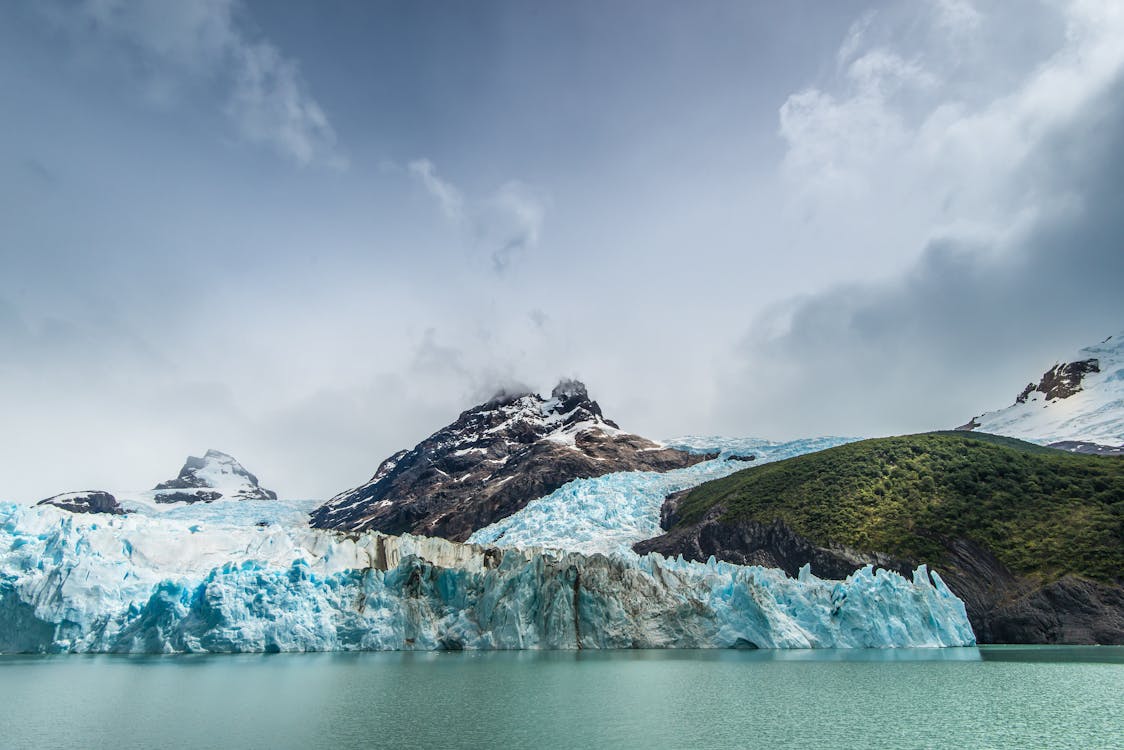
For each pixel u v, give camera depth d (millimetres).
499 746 40094
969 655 83562
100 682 62594
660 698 53812
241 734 42875
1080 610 104875
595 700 53031
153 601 85312
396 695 55250
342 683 61250
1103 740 41750
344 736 42281
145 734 42969
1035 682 61094
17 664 75500
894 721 46219
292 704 51625
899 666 72375
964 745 40812
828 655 83062
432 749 39438
